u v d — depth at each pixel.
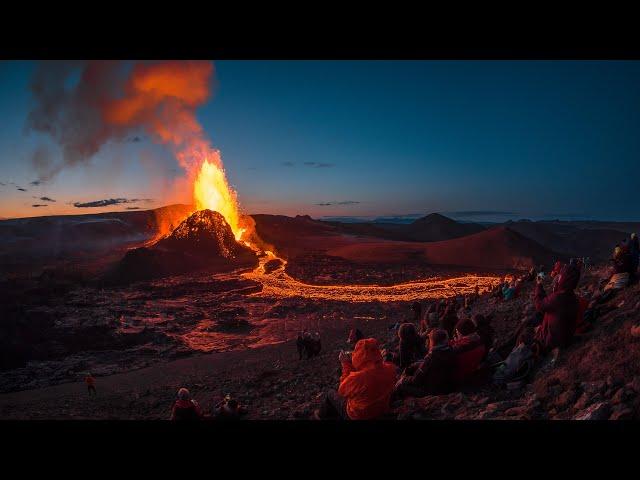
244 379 16.03
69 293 55.16
